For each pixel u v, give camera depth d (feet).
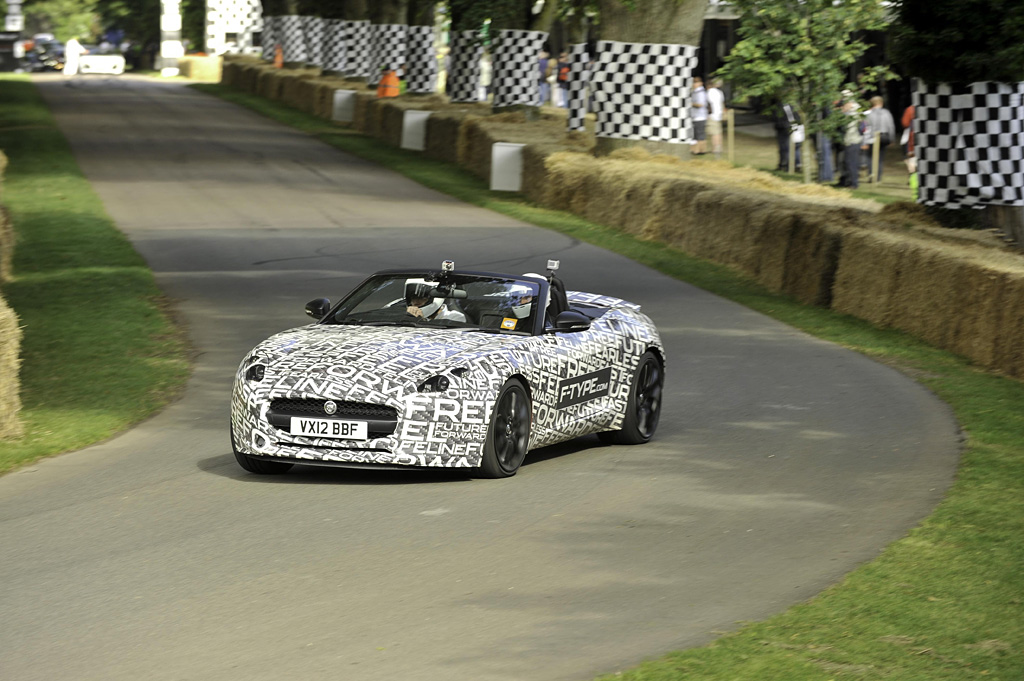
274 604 75.56
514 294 120.16
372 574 81.71
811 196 281.54
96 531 91.97
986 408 143.02
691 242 265.13
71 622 72.38
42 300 203.62
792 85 363.56
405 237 277.64
